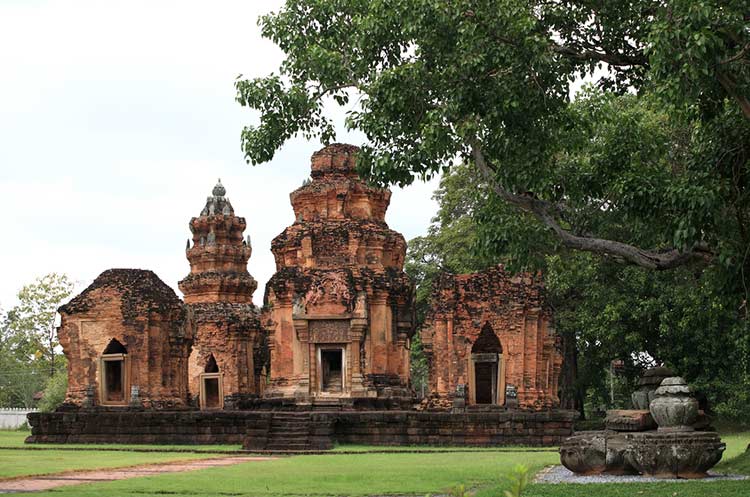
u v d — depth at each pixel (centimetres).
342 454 3228
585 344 5088
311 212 4697
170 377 4388
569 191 2397
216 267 5809
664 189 2070
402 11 2170
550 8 2239
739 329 3147
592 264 4306
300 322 4275
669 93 1828
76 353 4347
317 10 2580
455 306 4006
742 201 2092
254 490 1942
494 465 2523
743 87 1886
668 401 2052
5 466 2627
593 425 4866
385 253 4634
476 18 2097
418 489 1941
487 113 2142
